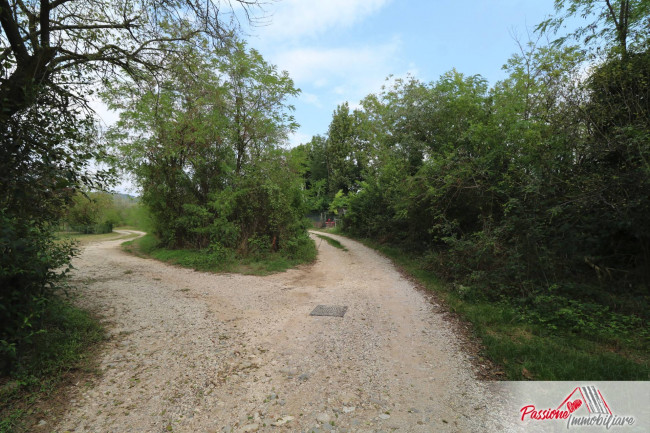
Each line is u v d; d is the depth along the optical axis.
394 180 15.45
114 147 13.46
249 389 3.63
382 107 19.69
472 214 9.71
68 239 5.59
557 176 7.12
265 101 15.09
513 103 9.41
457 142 10.30
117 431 2.94
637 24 7.25
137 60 6.53
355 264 13.04
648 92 6.16
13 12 4.71
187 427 2.99
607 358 3.93
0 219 3.53
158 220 15.80
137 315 6.21
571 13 8.27
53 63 5.14
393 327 5.57
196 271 11.25
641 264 6.33
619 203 5.97
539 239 6.86
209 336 5.24
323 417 3.08
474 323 5.51
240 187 13.91
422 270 10.41
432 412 3.11
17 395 3.36
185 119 13.12
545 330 5.05
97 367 4.12
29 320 3.97
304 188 16.47
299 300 7.50
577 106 6.89
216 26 5.90
